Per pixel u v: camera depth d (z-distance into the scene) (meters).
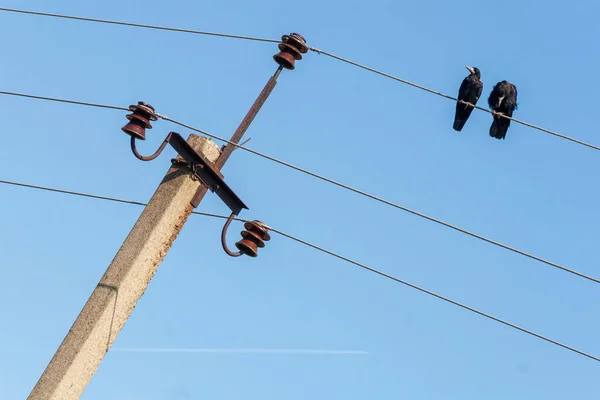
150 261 9.30
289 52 11.48
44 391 8.40
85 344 8.66
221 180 10.02
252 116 10.88
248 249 10.16
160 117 10.05
